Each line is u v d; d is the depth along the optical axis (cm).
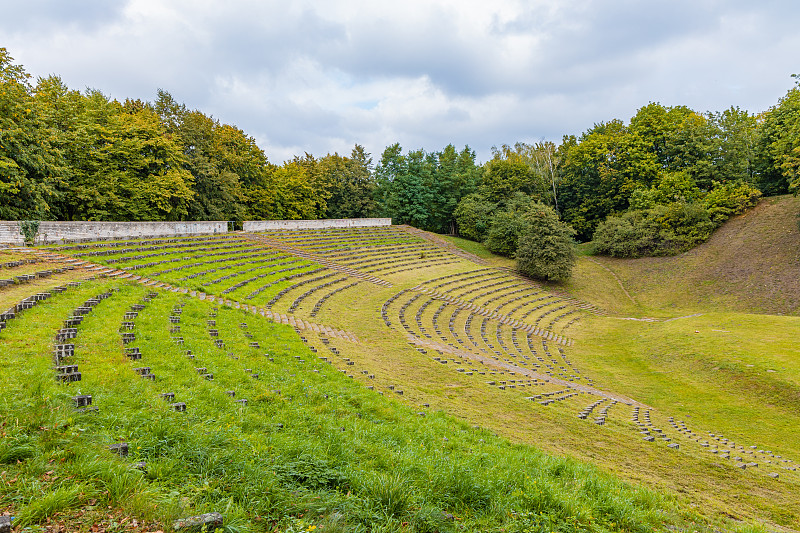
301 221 6512
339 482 770
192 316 2150
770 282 5272
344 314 3397
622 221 7194
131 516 568
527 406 1881
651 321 4912
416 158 8794
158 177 4531
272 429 1007
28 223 2892
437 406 1681
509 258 7300
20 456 646
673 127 8056
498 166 8431
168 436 800
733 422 2288
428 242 7388
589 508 856
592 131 9706
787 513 1210
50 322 1479
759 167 7369
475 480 855
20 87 3195
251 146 7062
